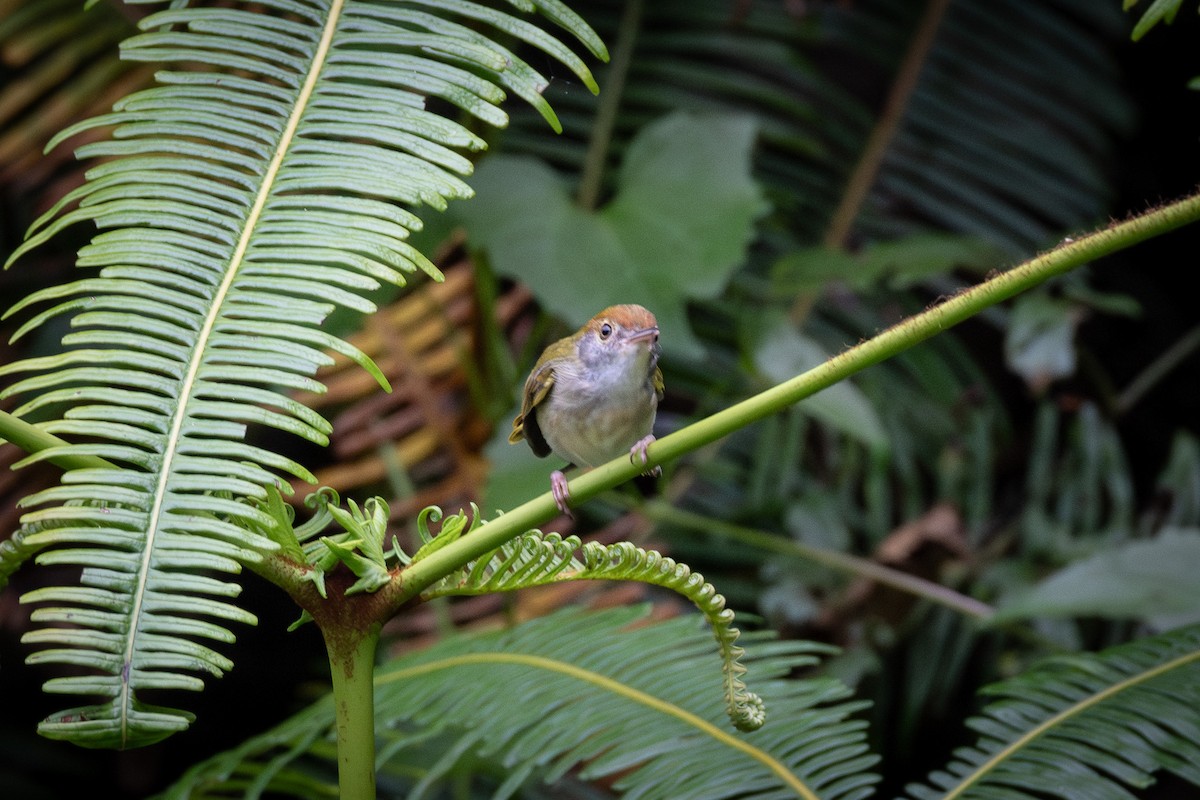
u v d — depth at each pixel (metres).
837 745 3.22
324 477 6.27
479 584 2.70
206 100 2.99
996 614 5.03
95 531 2.36
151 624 2.30
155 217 2.79
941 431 7.18
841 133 7.76
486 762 4.98
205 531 2.40
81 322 2.61
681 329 5.65
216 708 7.97
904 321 2.43
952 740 6.98
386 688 3.87
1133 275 8.74
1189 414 8.30
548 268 5.67
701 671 3.54
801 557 6.66
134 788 7.81
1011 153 7.75
